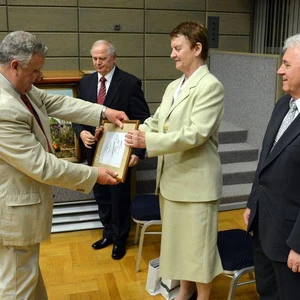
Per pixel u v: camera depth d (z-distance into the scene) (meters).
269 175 1.59
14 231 1.60
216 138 2.05
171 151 1.87
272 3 4.68
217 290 2.53
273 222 1.58
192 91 1.91
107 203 3.00
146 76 4.73
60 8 4.31
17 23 4.22
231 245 2.23
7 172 1.58
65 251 3.02
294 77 1.49
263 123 4.13
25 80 1.59
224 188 3.93
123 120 2.03
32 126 1.64
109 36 4.52
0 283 1.68
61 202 3.38
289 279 1.57
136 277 2.66
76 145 3.24
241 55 4.38
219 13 4.86
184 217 2.04
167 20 4.67
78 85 3.10
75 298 2.43
